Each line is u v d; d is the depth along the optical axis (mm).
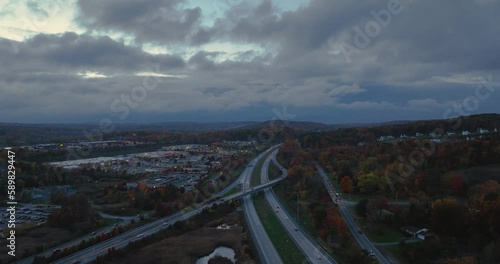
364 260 127625
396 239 142000
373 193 191750
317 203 183125
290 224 177250
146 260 142750
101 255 143125
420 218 149625
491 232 129125
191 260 144500
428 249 127312
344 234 145750
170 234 171250
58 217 180125
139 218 191375
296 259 135000
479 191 151625
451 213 137750
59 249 150000
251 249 146500
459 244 131625
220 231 176500
